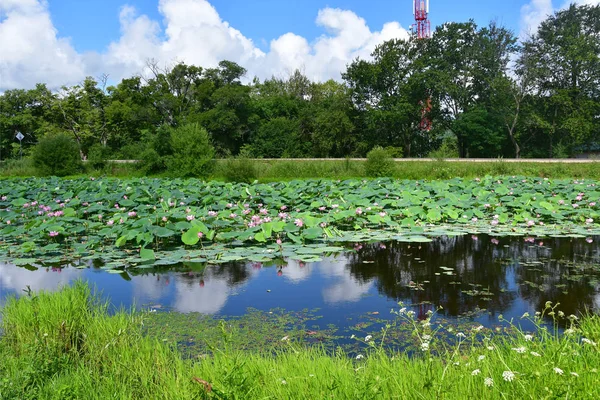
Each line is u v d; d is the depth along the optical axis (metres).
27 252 7.96
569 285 5.87
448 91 35.88
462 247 8.03
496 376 2.77
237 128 45.00
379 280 6.21
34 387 3.08
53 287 6.04
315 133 41.97
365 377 2.85
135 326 4.28
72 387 3.01
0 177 25.92
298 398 2.74
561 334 4.23
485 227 9.46
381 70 39.38
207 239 8.79
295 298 5.53
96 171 27.94
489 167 21.78
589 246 7.98
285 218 9.97
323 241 8.61
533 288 5.77
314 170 23.78
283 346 4.14
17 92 46.06
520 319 4.74
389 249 7.95
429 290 5.75
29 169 29.02
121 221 8.88
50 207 10.92
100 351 3.66
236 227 9.28
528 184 13.89
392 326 4.61
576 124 33.69
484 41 36.94
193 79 49.38
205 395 2.79
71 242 8.76
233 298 5.55
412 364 3.22
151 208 10.94
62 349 3.89
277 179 22.92
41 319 4.19
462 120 36.50
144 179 19.00
